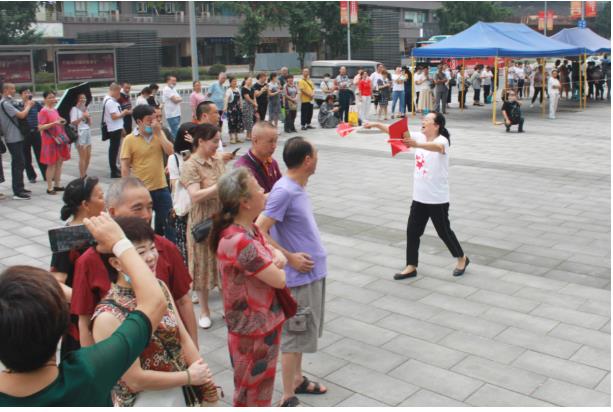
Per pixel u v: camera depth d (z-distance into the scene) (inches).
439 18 2615.7
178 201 208.1
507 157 533.6
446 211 247.4
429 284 247.4
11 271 71.2
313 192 413.4
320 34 1966.0
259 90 666.8
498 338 199.8
